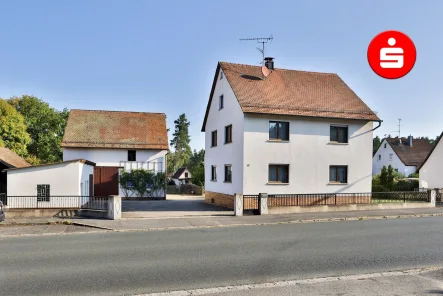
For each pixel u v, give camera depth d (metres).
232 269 8.19
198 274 7.80
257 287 6.89
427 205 22.53
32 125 44.69
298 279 7.45
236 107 22.73
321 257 9.35
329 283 7.13
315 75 27.25
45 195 19.03
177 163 72.56
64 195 18.92
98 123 34.34
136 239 12.17
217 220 16.84
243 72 25.06
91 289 6.80
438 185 33.25
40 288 6.85
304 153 22.55
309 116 22.27
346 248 10.47
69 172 19.34
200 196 39.91
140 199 32.31
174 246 10.84
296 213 19.28
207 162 28.64
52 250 10.34
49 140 44.91
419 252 9.98
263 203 18.81
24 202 18.77
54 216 17.42
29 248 10.66
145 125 35.34
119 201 17.05
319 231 13.81
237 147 22.36
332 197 22.81
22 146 40.12
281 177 22.28
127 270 8.09
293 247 10.62
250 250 10.20
